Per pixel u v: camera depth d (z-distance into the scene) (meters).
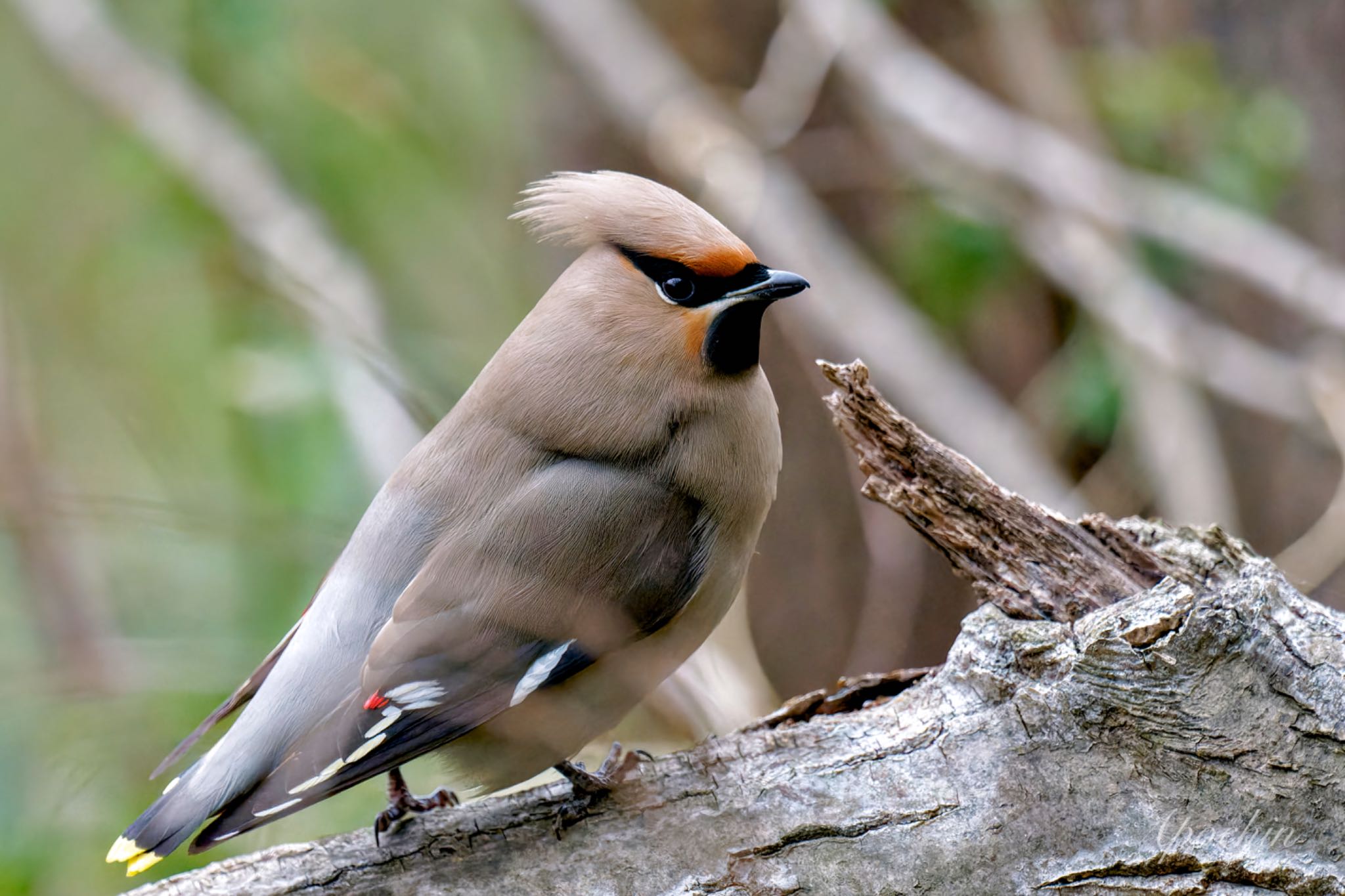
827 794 6.60
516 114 15.81
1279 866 6.21
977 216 13.38
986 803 6.48
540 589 7.11
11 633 11.32
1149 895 6.31
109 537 11.41
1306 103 13.42
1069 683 6.50
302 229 14.57
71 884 9.37
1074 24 14.09
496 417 7.55
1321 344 13.20
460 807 6.86
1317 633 6.34
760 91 13.60
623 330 7.51
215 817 6.47
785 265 12.96
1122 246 13.03
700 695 10.11
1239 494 13.92
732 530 7.59
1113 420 13.22
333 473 12.58
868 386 7.16
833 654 13.83
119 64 15.24
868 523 13.50
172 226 14.98
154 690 9.69
